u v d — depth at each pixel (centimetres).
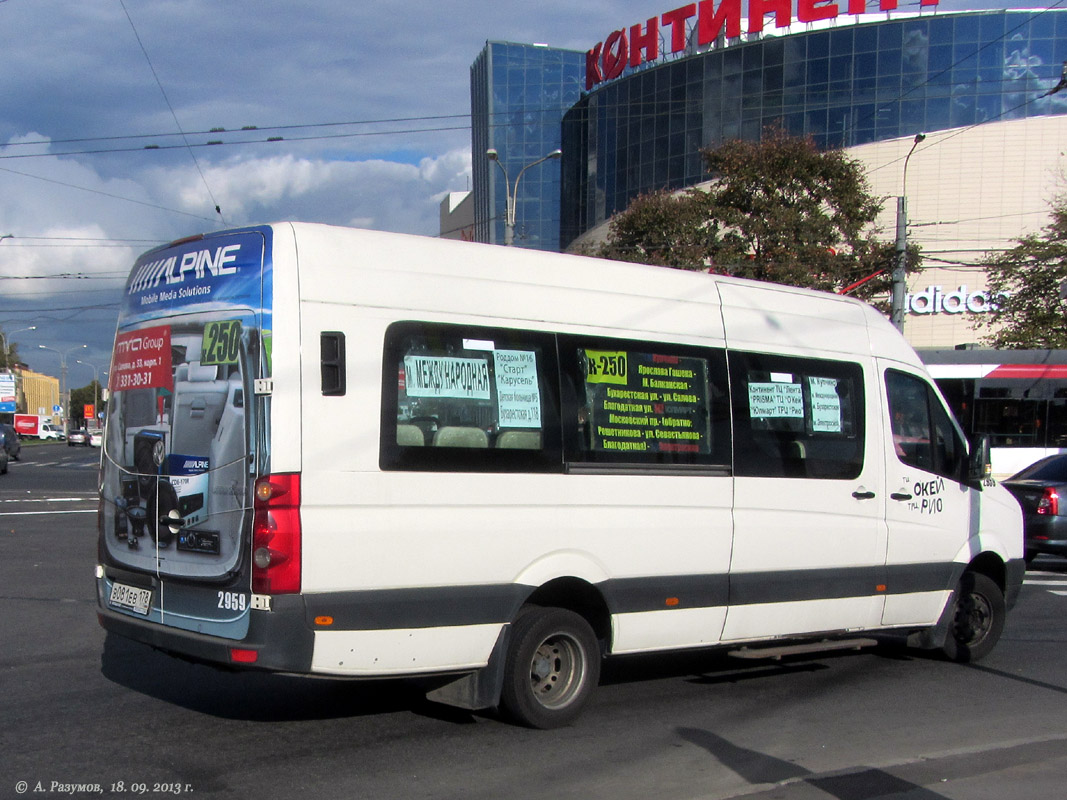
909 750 579
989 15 4266
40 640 801
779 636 693
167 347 552
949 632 821
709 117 4694
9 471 3512
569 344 602
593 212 5406
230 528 504
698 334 665
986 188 4262
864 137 4397
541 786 500
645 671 767
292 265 505
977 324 3978
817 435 720
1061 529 1303
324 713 616
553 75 6581
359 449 511
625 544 609
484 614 552
